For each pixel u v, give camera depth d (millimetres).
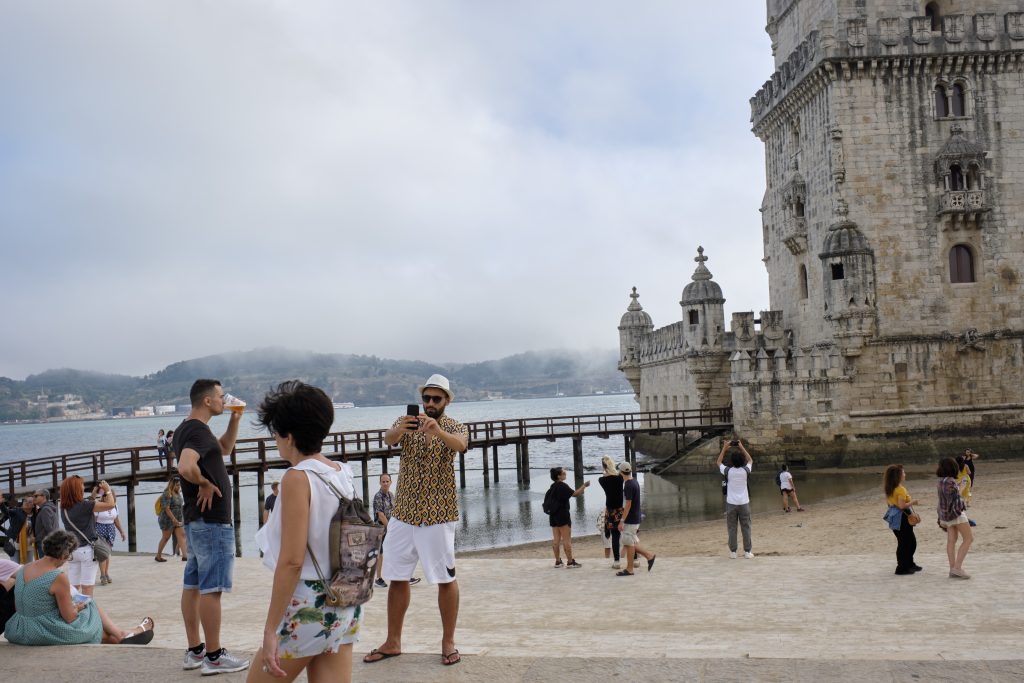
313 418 6453
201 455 9234
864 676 8125
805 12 52438
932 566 17438
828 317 47750
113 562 22422
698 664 8672
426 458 9531
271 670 6016
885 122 47219
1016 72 47219
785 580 16984
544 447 109188
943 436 46906
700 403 58625
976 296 47250
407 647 11195
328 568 6266
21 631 10547
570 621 14391
